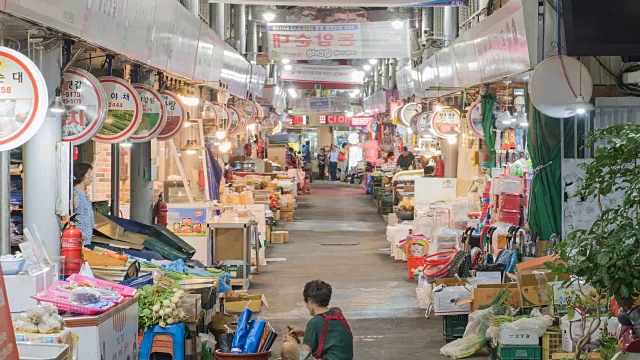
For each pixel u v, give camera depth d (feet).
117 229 31.91
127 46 28.43
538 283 28.27
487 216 41.52
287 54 70.13
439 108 52.65
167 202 45.75
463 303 31.48
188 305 23.39
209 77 48.16
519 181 38.19
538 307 28.32
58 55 22.72
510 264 33.35
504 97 46.03
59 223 23.29
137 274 25.81
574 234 17.76
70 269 23.38
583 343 19.66
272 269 50.62
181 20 37.32
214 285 27.22
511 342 26.55
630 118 32.04
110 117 27.99
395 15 88.02
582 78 30.35
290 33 69.97
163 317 22.63
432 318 36.50
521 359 26.55
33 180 22.49
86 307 18.35
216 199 49.21
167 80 38.91
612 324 23.71
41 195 22.61
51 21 20.51
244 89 70.28
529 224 33.91
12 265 18.80
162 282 24.41
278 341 31.96
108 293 19.93
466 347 29.66
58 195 23.17
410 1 42.65
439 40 66.39
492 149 43.52
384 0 42.45
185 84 46.19
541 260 28.94
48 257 20.17
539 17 31.63
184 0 53.62
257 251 48.73
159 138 37.58
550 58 30.30
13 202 26.63
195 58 42.47
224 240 42.45
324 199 107.45
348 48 70.08
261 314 30.60
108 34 25.81
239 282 41.96
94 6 23.81
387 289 43.57
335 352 19.80
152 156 43.29
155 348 22.63
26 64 19.19
